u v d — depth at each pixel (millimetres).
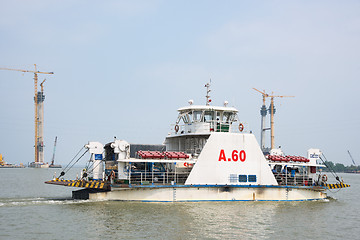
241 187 29828
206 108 31875
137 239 18438
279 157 32969
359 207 32312
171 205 26938
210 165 29031
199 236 19297
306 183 33375
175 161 28578
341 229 22641
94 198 28375
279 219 24344
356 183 89375
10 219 22312
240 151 30078
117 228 20406
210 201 28984
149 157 28172
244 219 23688
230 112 33375
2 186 52531
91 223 21422
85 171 29641
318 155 34750
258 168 30547
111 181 27656
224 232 20266
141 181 27750
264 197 30734
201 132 31484
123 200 28156
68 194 39312
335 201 35781
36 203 27516
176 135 33000
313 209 29000
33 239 18219
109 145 31344
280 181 33188
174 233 19672
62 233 19359
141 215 23578
